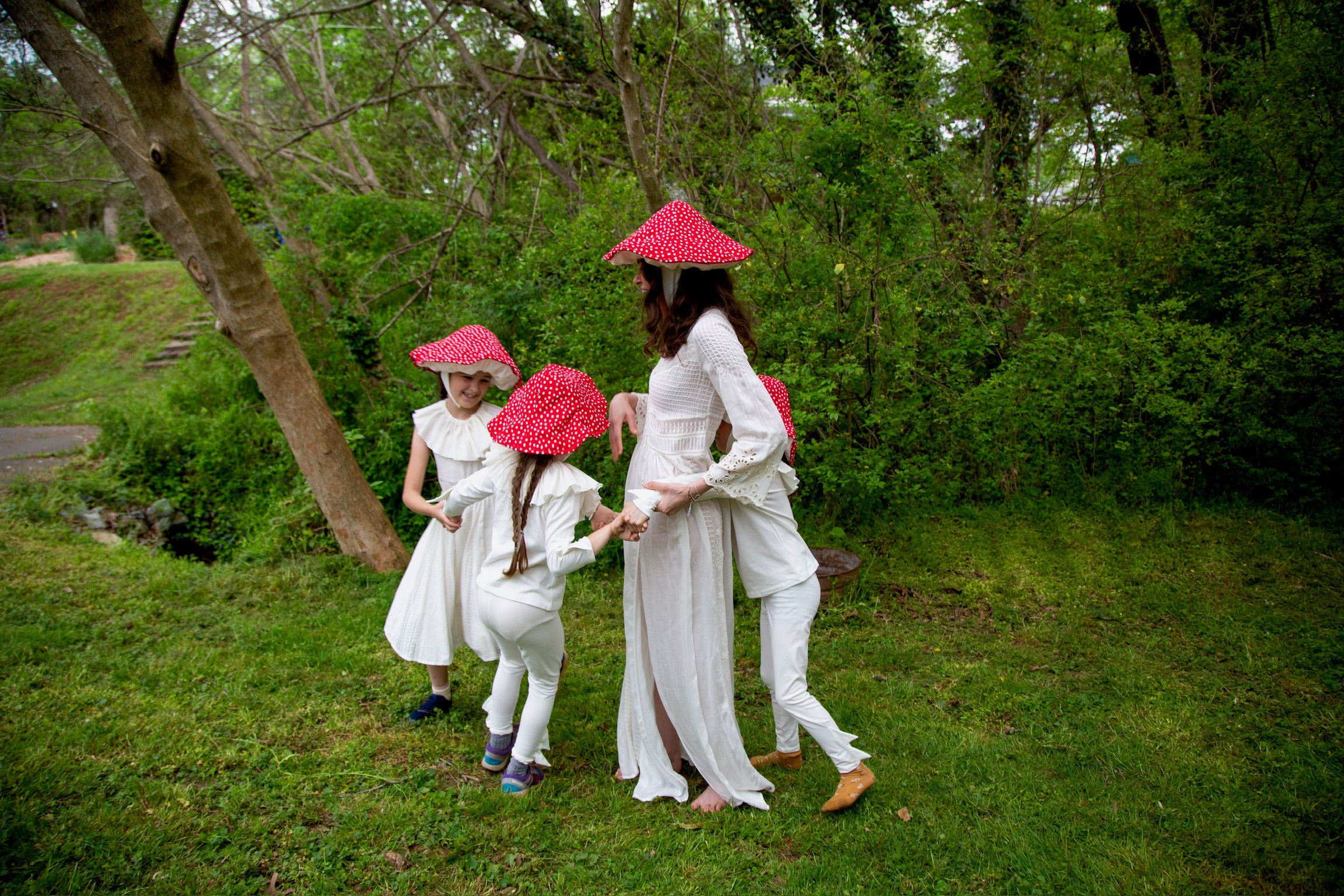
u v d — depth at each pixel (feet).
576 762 9.73
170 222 16.78
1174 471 17.39
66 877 7.06
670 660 8.59
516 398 8.75
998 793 9.02
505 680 9.04
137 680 11.06
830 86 15.89
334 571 16.40
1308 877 7.62
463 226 27.04
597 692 11.48
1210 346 16.58
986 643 13.17
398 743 9.82
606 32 21.58
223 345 27.66
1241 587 14.53
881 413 16.40
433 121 36.99
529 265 19.58
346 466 16.75
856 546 16.53
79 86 15.92
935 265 17.30
